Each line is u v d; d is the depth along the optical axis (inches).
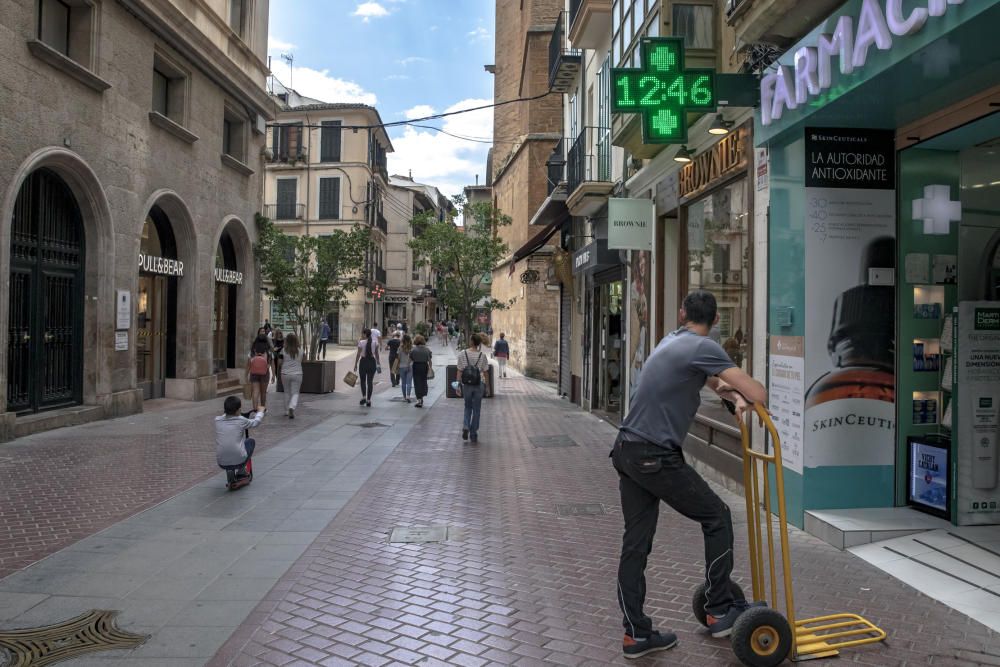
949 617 168.1
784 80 235.3
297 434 471.2
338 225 1726.1
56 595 185.8
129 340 544.7
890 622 165.5
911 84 198.5
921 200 242.5
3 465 343.0
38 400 463.2
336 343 1772.9
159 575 201.5
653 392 146.4
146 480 320.8
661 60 264.1
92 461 359.6
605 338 597.3
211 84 678.5
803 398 238.5
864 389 240.7
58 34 479.2
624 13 436.5
